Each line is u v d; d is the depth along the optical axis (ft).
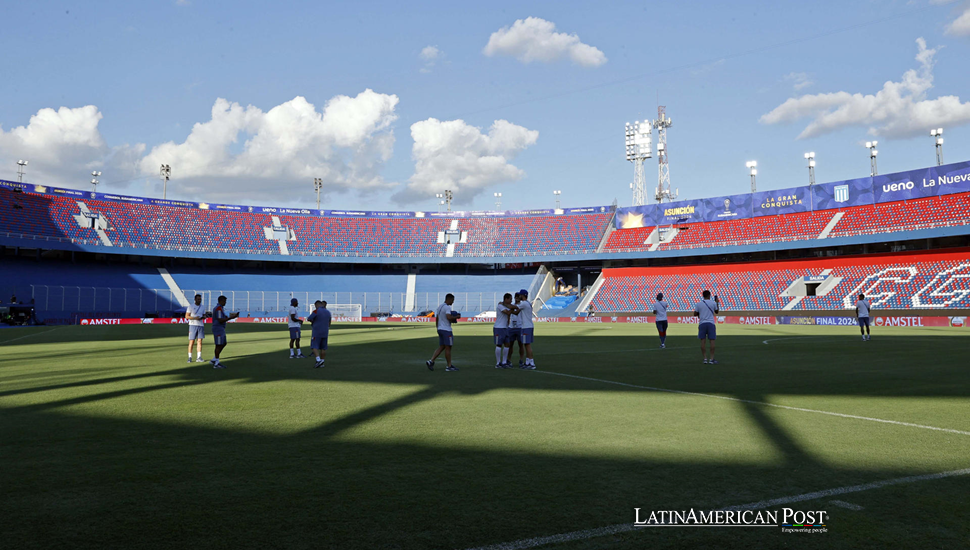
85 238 212.84
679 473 19.63
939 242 185.57
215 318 53.36
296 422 28.22
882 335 106.93
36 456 21.88
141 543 14.06
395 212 273.75
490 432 25.93
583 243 252.42
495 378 45.32
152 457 21.76
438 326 50.60
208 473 19.72
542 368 52.80
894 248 194.39
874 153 202.80
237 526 15.10
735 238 220.43
